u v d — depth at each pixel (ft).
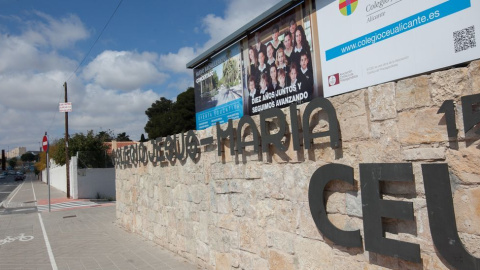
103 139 93.56
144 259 23.43
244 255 16.81
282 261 14.44
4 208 60.03
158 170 27.17
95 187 72.49
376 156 10.72
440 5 10.72
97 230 35.12
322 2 15.12
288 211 14.14
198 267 20.92
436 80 9.34
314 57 15.64
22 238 32.35
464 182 8.71
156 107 174.19
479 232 8.41
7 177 287.89
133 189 32.86
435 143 9.33
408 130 9.93
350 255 11.62
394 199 10.27
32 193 96.32
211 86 24.32
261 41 19.25
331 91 14.62
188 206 22.35
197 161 21.15
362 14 13.23
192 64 25.80
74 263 23.25
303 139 13.15
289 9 17.08
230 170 17.78
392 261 10.35
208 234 19.93
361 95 11.14
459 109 8.84
